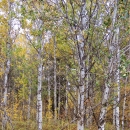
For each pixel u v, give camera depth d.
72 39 4.56
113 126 13.12
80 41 4.42
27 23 9.65
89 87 4.64
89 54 4.47
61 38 4.74
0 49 11.62
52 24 4.74
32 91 25.22
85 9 4.45
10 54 10.66
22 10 4.85
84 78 4.46
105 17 4.49
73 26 4.41
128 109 15.48
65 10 4.46
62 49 8.55
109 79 4.45
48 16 4.66
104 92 4.60
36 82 22.72
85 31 4.32
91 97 4.63
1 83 15.21
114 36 4.52
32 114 21.28
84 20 4.41
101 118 4.56
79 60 4.54
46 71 20.78
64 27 4.62
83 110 4.43
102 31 4.48
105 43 4.65
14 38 10.92
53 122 15.52
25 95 20.67
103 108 4.60
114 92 5.08
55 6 4.56
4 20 11.30
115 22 4.36
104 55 4.61
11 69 18.30
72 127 10.29
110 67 4.43
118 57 4.39
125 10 4.21
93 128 7.21
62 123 13.45
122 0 4.22
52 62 17.61
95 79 4.70
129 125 15.45
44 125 14.59
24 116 20.05
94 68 4.85
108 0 4.53
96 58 4.56
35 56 13.02
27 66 14.59
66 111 11.06
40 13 4.71
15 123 13.84
